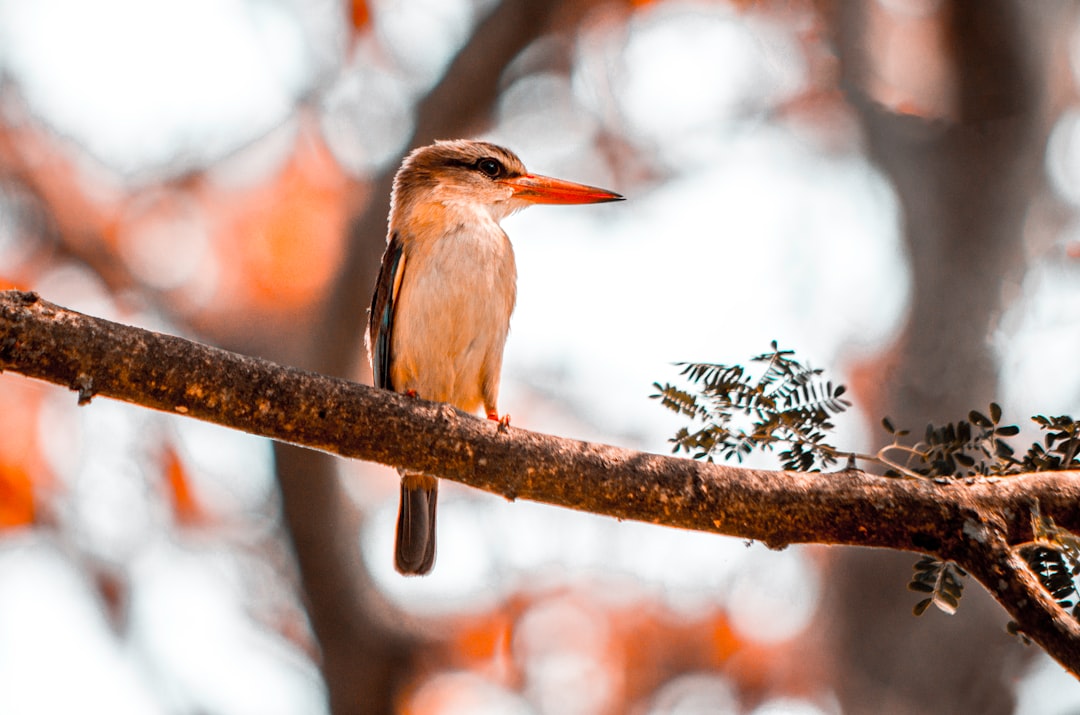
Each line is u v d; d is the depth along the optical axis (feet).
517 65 50.01
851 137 50.47
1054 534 16.43
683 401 18.75
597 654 45.52
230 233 46.42
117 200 46.85
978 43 38.01
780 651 44.78
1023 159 37.91
